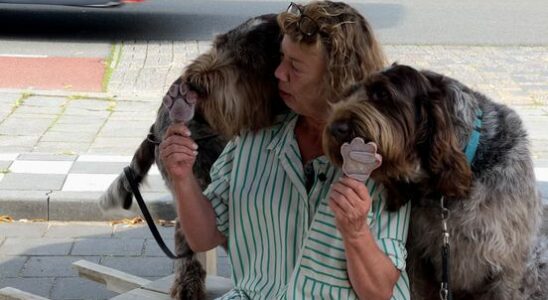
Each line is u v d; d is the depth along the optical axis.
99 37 12.27
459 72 10.77
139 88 9.60
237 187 2.91
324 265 2.70
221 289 4.18
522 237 2.77
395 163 2.39
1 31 12.48
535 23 14.55
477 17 15.05
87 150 7.22
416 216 2.83
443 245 2.75
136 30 12.81
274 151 2.89
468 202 2.68
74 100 8.98
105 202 4.03
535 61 11.53
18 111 8.46
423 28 13.83
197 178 3.57
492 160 2.69
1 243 5.67
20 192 6.08
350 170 2.34
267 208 2.84
